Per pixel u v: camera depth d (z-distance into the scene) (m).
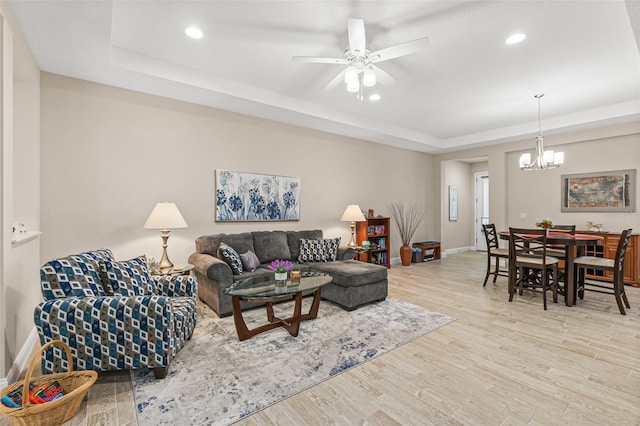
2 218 1.91
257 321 3.21
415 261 6.78
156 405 1.85
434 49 2.98
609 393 1.96
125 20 2.51
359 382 2.09
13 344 2.10
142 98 3.66
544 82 3.75
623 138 4.93
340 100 4.40
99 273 2.34
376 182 6.33
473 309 3.58
